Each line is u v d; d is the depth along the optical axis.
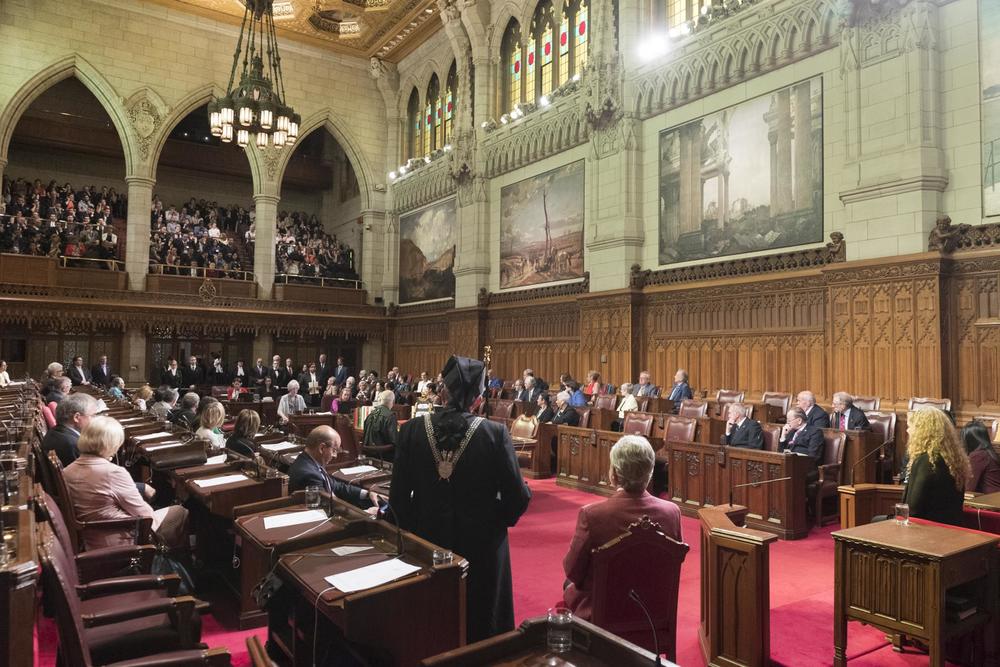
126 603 3.99
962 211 10.62
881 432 9.76
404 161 28.11
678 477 9.42
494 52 22.16
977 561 4.03
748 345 13.91
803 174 12.86
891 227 11.14
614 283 16.77
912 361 10.78
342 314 27.34
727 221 14.42
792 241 13.06
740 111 14.15
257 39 26.16
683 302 15.38
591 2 17.77
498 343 21.77
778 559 7.01
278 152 26.55
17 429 6.66
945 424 4.77
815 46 12.55
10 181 25.72
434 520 3.64
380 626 3.02
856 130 11.68
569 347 18.78
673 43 15.49
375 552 3.61
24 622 2.24
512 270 21.27
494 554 3.64
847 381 11.71
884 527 4.38
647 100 16.19
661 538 3.57
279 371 24.38
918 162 10.75
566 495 10.51
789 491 7.84
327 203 33.81
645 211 16.55
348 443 10.91
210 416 8.15
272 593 3.53
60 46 22.72
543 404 13.38
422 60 26.52
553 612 2.43
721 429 10.16
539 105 19.92
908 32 10.95
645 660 2.22
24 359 22.98
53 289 22.48
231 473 6.33
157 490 7.75
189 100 24.95
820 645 4.71
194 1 24.17
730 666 4.29
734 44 14.04
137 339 24.03
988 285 10.20
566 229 18.88
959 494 4.74
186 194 31.03
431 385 13.59
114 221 27.39
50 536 2.99
